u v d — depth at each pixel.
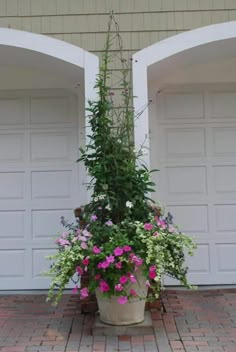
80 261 4.11
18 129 5.93
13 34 5.06
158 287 4.26
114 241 4.04
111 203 4.30
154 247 4.04
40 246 5.83
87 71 5.04
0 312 4.97
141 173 4.49
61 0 5.18
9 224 5.86
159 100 5.96
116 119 4.89
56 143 5.91
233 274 5.86
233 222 5.91
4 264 5.82
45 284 5.80
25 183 5.89
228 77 5.85
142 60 5.05
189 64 5.63
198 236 5.89
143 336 4.16
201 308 5.00
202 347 3.91
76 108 5.89
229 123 5.96
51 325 4.51
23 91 5.90
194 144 5.95
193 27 5.14
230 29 5.05
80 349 3.90
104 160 4.40
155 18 5.16
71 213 5.84
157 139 5.91
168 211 5.89
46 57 5.17
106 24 5.16
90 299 4.81
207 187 5.93
